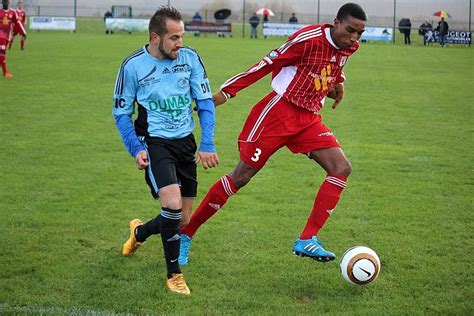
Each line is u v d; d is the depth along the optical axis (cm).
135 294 601
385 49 4191
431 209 883
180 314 561
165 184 608
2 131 1373
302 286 626
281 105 683
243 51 3556
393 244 745
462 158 1196
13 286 616
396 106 1817
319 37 660
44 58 2939
